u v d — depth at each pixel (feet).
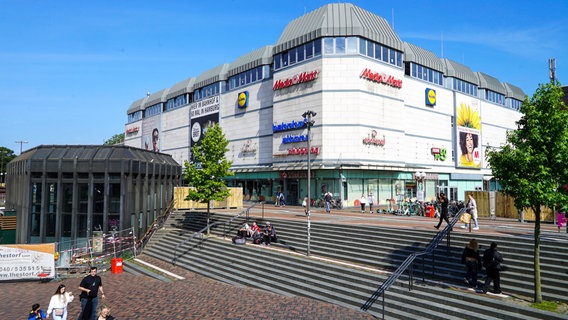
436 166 169.37
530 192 36.06
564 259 42.55
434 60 176.24
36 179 90.38
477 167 188.96
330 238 65.82
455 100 180.14
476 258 42.34
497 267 39.73
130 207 90.02
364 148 132.46
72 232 88.07
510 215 84.69
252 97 170.19
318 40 135.74
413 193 155.74
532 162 36.76
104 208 87.97
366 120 133.69
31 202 90.74
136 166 92.12
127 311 45.32
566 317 32.63
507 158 38.32
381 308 41.65
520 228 64.64
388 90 141.59
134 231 91.76
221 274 60.39
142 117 267.59
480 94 198.90
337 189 131.75
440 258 49.96
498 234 53.57
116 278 63.98
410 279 43.29
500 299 38.19
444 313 38.29
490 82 203.10
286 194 148.46
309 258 58.49
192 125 209.56
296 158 141.08
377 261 54.08
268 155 160.66
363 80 133.69
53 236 89.92
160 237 92.02
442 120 174.70
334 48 133.69
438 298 40.14
